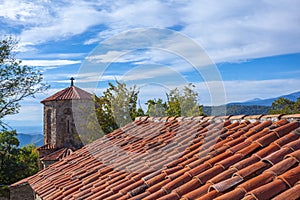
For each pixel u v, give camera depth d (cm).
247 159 464
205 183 464
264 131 559
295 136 491
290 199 326
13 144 3912
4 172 3775
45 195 770
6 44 2825
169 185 489
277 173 381
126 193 546
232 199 367
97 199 568
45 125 3041
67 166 978
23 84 2908
